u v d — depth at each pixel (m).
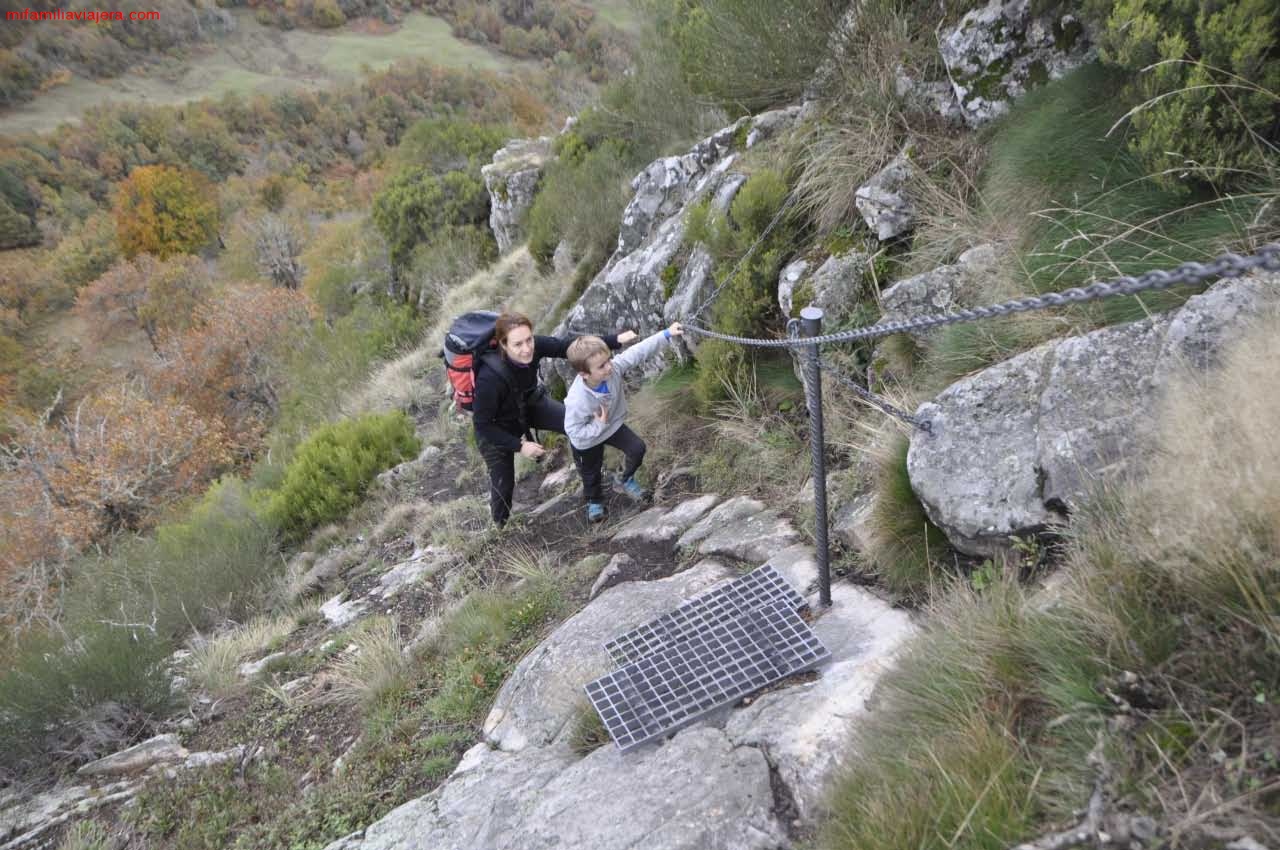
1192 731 1.79
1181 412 2.12
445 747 3.53
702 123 9.40
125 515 14.93
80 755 4.61
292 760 3.94
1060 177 3.73
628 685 3.11
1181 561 1.96
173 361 23.30
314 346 18.09
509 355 4.72
